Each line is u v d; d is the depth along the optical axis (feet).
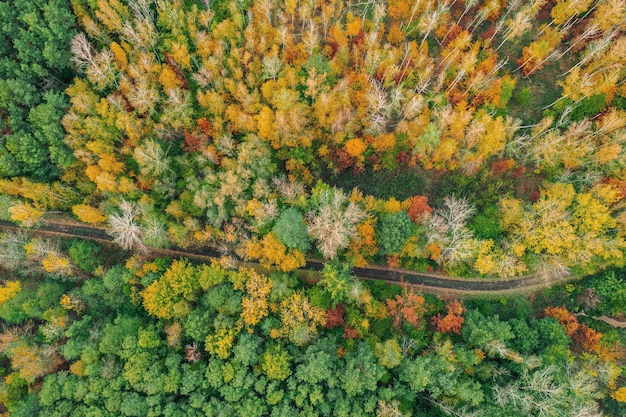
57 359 224.12
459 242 229.86
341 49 247.50
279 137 245.04
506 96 248.73
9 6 225.56
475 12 269.64
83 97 228.43
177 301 225.15
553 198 234.17
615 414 234.38
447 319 230.27
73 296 230.89
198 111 254.27
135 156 226.38
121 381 211.00
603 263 247.70
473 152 252.01
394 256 244.22
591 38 253.85
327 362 211.41
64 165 232.94
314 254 257.34
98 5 236.43
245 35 237.04
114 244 256.32
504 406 208.44
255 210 227.61
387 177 261.85
